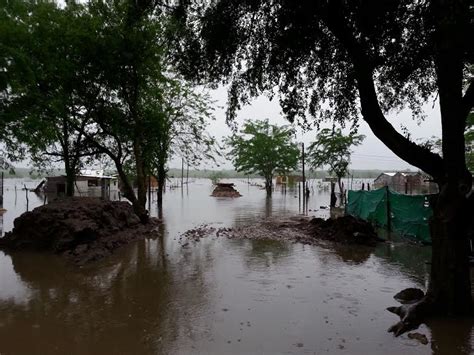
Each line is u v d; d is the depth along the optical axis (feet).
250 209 86.07
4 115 44.16
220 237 46.52
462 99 19.69
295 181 220.02
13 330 18.92
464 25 16.81
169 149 80.28
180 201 114.01
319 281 27.02
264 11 22.77
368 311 21.07
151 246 41.04
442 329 18.35
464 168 19.88
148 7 26.22
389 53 22.84
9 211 83.15
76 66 50.93
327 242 42.47
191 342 17.34
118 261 33.99
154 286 26.20
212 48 24.94
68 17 50.47
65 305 22.53
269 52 25.44
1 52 37.76
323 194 158.61
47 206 42.24
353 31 21.50
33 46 46.93
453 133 19.52
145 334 18.26
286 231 50.24
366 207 57.41
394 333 18.12
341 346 16.80
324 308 21.56
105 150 58.13
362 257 34.94
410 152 20.83
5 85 38.96
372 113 21.45
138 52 51.44
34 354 16.42
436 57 19.93
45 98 48.62
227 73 26.91
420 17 19.58
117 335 18.21
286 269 30.53
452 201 19.94
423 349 16.48
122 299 23.50
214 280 27.50
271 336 17.87
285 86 27.68
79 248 36.35
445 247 20.08
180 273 29.60
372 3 19.49
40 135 52.19
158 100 62.49
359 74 21.59
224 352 16.31
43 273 30.14
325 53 25.88
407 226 44.32
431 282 20.56
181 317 20.39
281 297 23.53
